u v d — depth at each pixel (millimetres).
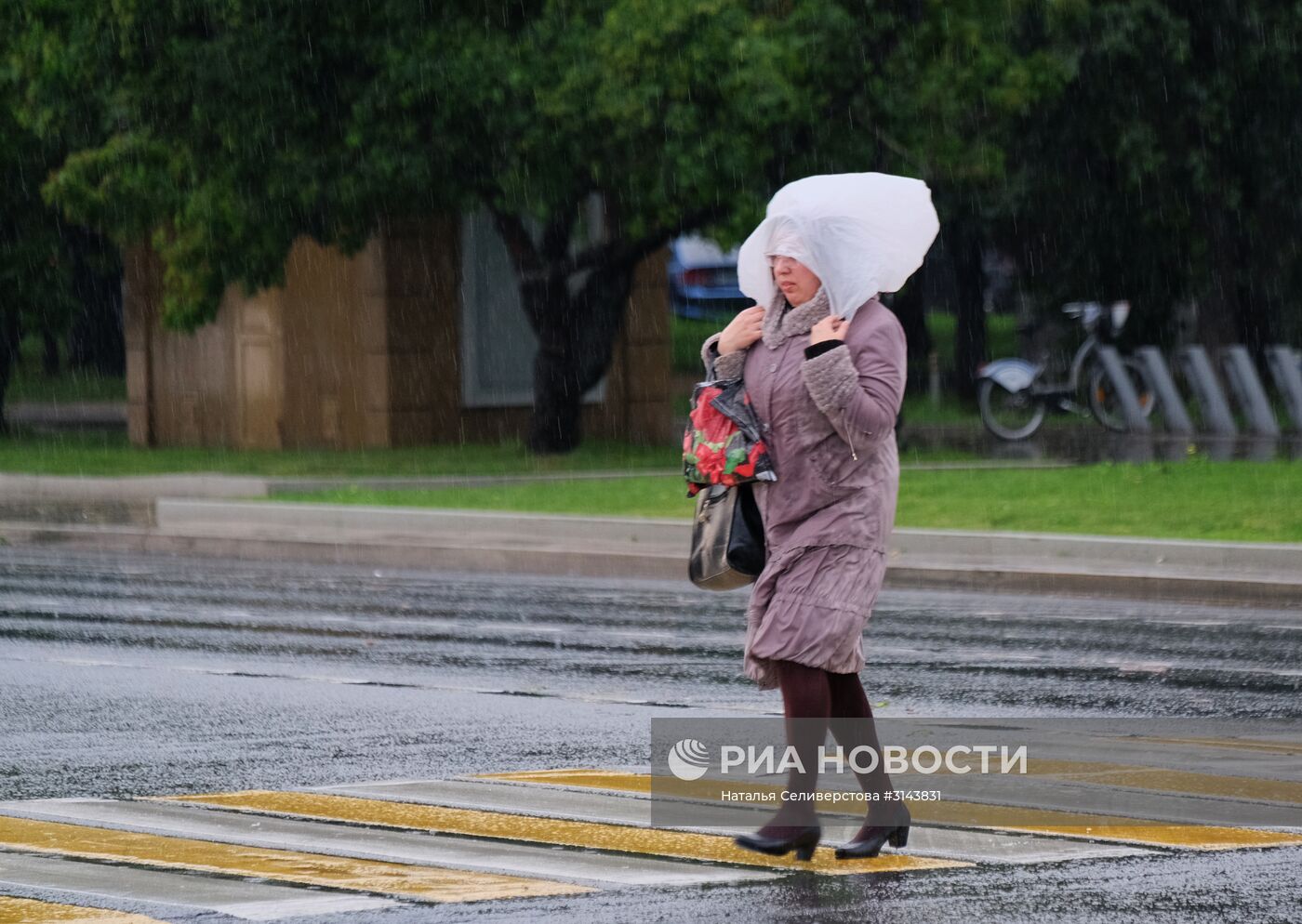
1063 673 29219
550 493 56188
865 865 17031
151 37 64688
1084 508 48844
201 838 18266
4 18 68688
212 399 80125
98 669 30109
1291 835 18188
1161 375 81000
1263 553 40781
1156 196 96188
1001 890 16219
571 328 72375
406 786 20688
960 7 70375
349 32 64375
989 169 74438
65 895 16125
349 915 15484
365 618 36812
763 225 17016
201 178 67812
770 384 16703
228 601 39781
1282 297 98125
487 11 66062
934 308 171125
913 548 44188
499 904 15773
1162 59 90000
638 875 16703
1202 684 28062
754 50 63656
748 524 16953
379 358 76125
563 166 65938
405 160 65062
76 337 144125
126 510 57312
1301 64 90000
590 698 27000
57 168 83125
